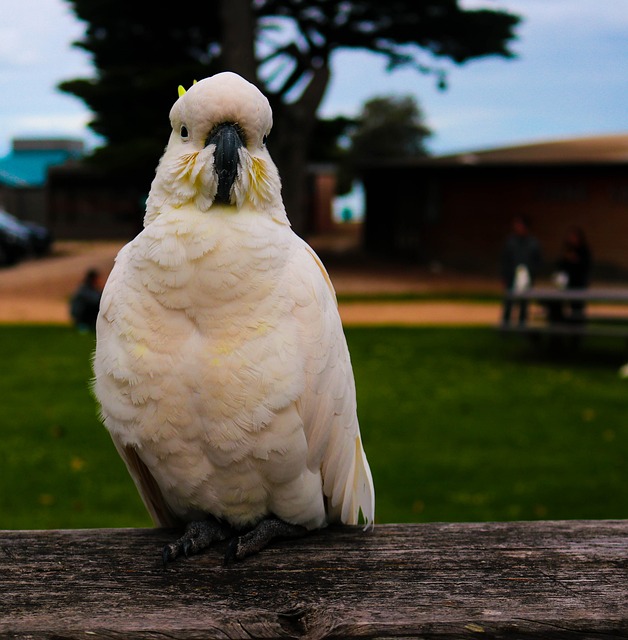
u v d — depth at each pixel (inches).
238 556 29.9
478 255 336.5
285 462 29.7
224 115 29.5
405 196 355.9
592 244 319.9
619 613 26.7
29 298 262.2
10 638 25.8
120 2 257.3
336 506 33.0
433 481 77.7
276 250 29.2
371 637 26.2
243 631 26.2
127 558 30.1
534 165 319.0
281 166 251.0
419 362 146.0
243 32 217.8
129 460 32.8
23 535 31.6
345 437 32.1
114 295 29.9
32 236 357.4
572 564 29.4
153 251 28.8
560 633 26.2
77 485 76.9
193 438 29.6
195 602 27.5
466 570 29.2
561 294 146.9
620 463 83.4
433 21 265.3
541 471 80.8
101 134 282.0
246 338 28.8
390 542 31.2
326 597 27.7
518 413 106.0
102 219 455.5
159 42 274.7
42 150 600.1
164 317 28.9
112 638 26.0
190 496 31.0
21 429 96.2
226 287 28.5
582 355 156.3
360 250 386.6
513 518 67.3
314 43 266.2
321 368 30.0
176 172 29.5
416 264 350.3
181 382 28.9
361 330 187.5
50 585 28.4
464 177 336.8
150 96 255.8
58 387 120.6
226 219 29.0
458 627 26.3
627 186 313.9
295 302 29.5
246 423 29.0
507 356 154.0
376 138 671.8
